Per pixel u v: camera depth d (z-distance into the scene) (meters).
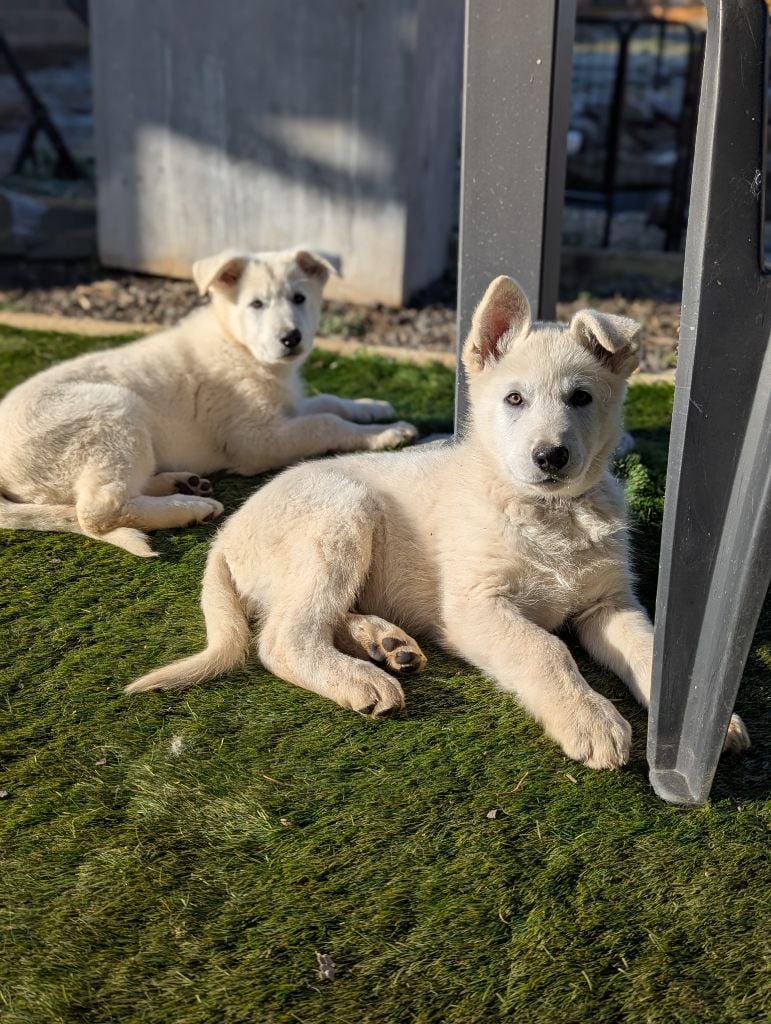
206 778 0.70
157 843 0.64
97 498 1.04
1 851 0.64
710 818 0.67
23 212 2.25
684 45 3.35
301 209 1.87
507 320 0.86
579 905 0.60
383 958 0.57
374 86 1.75
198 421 1.24
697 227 0.59
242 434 1.25
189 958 0.56
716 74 0.56
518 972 0.56
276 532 0.87
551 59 0.96
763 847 0.64
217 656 0.81
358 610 0.90
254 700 0.79
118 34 1.86
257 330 1.24
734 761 0.72
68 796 0.68
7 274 1.96
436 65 1.86
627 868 0.63
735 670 0.63
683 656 0.67
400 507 0.89
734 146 0.57
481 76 0.98
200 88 1.85
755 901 0.60
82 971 0.56
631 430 1.30
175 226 1.95
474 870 0.62
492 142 1.00
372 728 0.76
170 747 0.73
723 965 0.56
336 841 0.65
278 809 0.67
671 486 0.64
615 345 0.77
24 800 0.68
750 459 0.61
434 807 0.68
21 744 0.74
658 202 2.43
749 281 0.59
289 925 0.58
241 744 0.74
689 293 0.60
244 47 1.80
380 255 1.85
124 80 1.88
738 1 0.55
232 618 0.85
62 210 2.30
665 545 0.65
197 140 1.88
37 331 1.67
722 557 0.64
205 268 1.26
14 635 0.87
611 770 0.71
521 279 1.04
